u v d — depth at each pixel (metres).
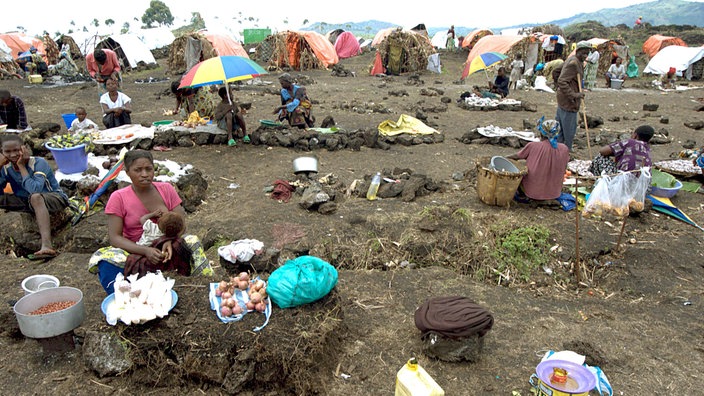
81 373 3.30
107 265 3.81
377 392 3.18
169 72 27.69
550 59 27.08
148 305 3.20
